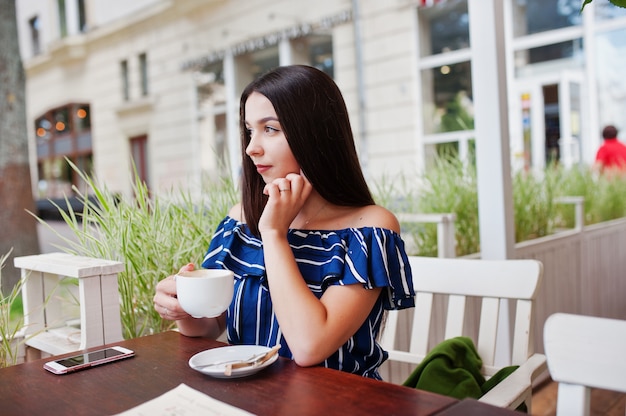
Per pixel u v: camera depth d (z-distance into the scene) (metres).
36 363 0.91
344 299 0.94
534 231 3.15
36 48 14.23
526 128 6.67
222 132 9.98
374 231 1.01
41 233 5.00
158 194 1.71
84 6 12.70
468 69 6.91
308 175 1.03
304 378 0.80
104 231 1.47
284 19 8.71
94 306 1.14
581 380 0.71
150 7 10.88
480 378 1.21
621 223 3.84
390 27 7.43
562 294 2.93
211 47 9.99
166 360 0.91
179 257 1.49
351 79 7.91
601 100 6.34
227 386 0.78
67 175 13.55
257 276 1.07
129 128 11.78
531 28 6.74
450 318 1.34
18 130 3.33
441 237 2.21
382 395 0.73
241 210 1.20
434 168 3.09
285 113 1.01
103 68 12.26
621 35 6.17
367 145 7.72
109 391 0.77
